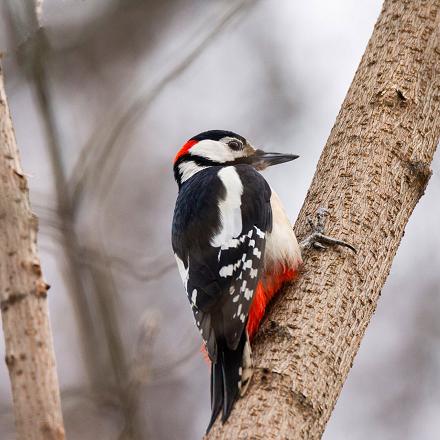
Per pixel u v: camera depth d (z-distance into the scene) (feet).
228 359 23.89
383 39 31.76
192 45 44.37
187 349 40.40
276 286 26.66
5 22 40.55
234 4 45.01
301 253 26.78
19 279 18.01
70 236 39.65
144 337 33.78
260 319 26.35
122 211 53.98
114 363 37.50
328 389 23.13
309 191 29.40
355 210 27.35
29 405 17.24
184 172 36.91
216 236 28.94
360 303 25.53
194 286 27.86
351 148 29.07
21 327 17.71
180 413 47.32
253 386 22.74
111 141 41.73
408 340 50.62
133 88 45.42
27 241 18.38
